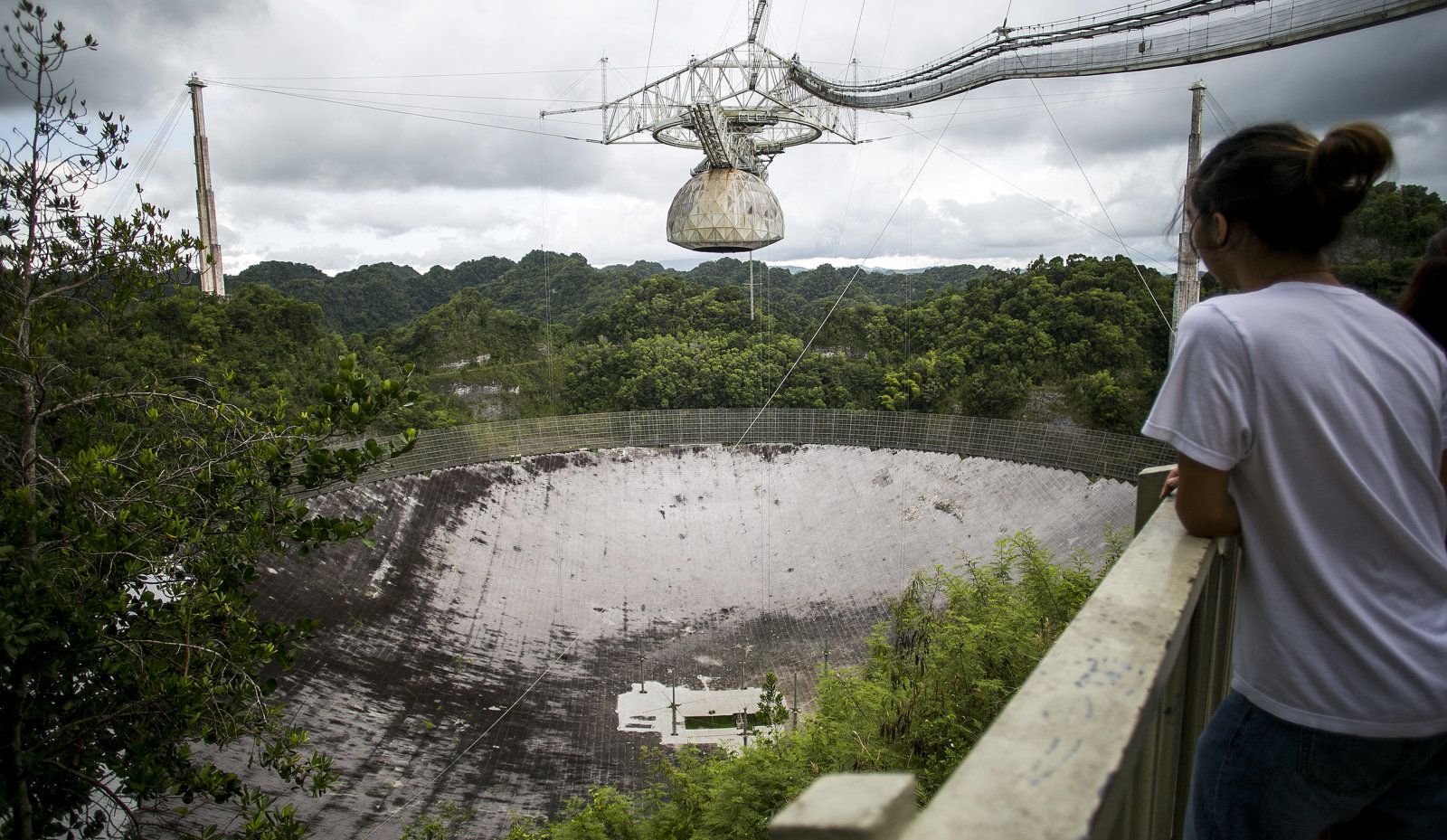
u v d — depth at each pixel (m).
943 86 33.97
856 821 0.94
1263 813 2.38
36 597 8.17
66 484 9.27
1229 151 2.61
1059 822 1.18
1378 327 2.28
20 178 9.05
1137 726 1.46
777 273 123.12
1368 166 2.28
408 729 28.48
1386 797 2.48
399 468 42.06
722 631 38.28
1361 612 2.15
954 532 41.62
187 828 14.74
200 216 55.16
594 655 36.25
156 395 10.43
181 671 9.39
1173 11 24.89
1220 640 3.06
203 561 9.74
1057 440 42.75
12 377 9.19
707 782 15.23
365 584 35.31
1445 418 2.35
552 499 44.78
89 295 9.98
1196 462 2.25
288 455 10.27
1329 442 2.12
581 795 26.95
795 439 49.12
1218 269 2.72
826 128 46.22
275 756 10.55
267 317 57.50
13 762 8.55
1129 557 2.37
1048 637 11.37
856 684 13.41
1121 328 57.34
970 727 10.29
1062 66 28.58
